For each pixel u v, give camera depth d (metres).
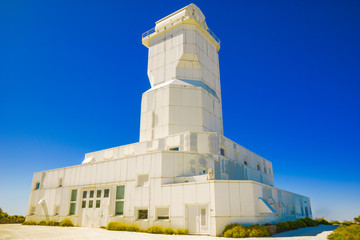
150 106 41.41
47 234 22.36
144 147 37.97
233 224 21.84
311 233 23.72
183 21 44.44
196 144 34.44
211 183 23.50
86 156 44.50
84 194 34.22
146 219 27.34
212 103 43.47
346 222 44.12
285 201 32.84
